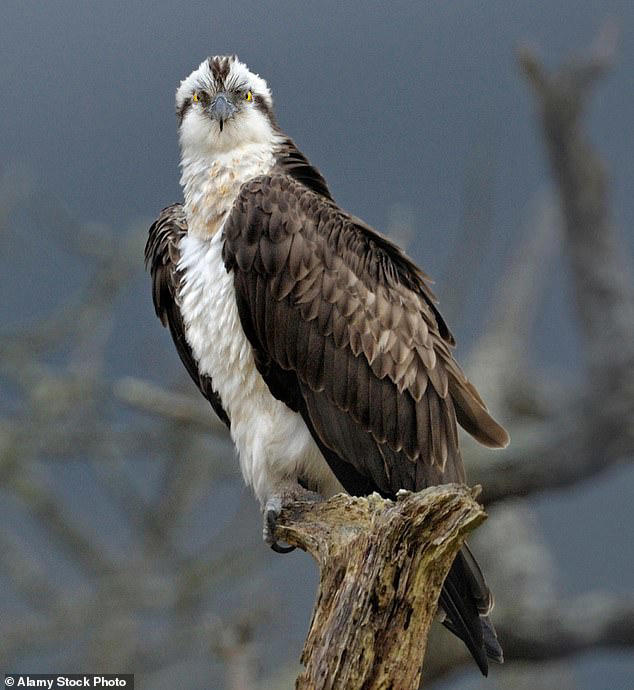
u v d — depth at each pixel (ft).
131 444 51.44
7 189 53.93
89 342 51.88
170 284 31.55
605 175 45.85
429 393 29.19
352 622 22.66
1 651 49.57
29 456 50.60
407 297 29.89
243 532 51.16
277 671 45.21
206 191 30.86
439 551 22.47
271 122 32.78
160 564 51.47
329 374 29.07
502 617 42.55
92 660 49.39
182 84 34.50
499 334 49.57
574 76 45.80
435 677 41.06
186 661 49.34
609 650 42.14
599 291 45.21
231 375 29.78
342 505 25.46
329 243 29.53
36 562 55.52
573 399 43.01
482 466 39.86
